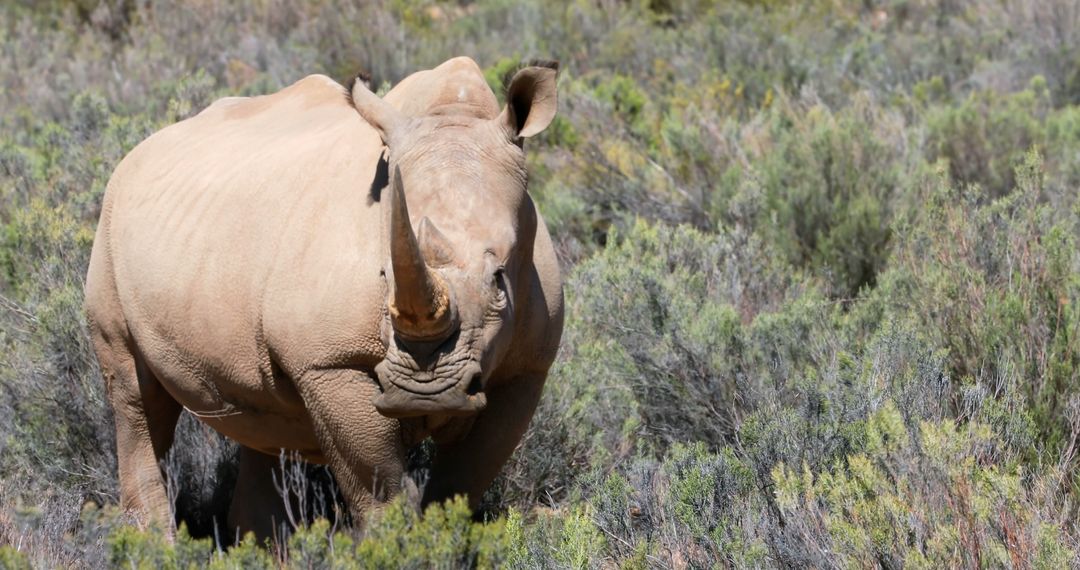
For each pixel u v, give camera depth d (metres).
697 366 22.00
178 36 57.25
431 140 15.29
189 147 20.67
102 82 50.62
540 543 15.40
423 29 59.09
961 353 20.88
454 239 14.38
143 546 14.32
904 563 14.02
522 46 57.00
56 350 22.97
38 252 26.73
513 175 15.41
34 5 64.06
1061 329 20.14
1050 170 33.75
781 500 15.55
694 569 15.64
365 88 16.30
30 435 22.19
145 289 19.17
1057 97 47.91
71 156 34.06
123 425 21.02
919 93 46.28
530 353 16.97
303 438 18.22
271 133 19.69
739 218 31.70
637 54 55.94
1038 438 18.75
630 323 22.95
